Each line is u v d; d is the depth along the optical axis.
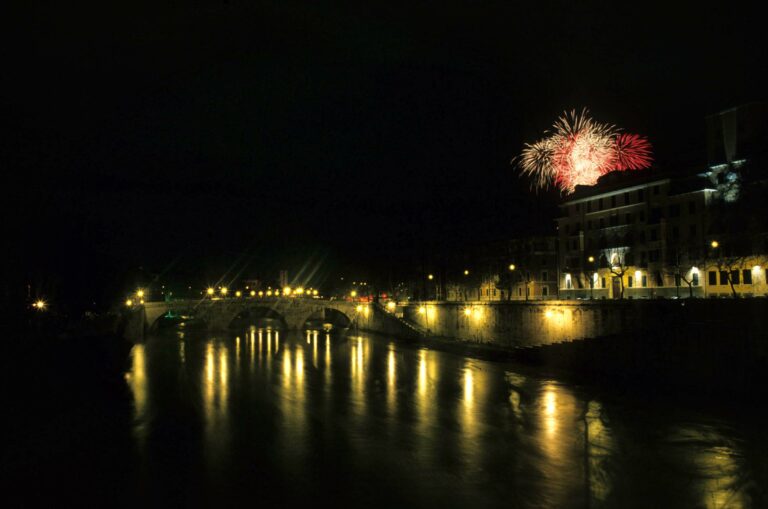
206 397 53.72
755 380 47.31
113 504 27.19
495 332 97.44
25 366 46.56
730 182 73.44
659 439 37.28
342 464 32.50
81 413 45.72
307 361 84.50
